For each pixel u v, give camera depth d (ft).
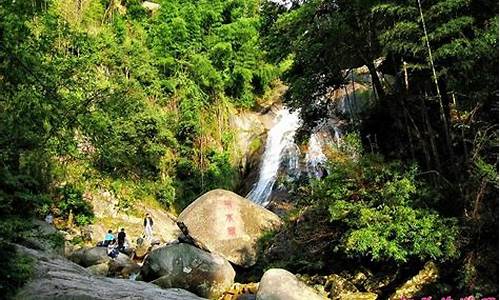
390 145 44.16
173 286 37.81
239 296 37.45
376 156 35.06
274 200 73.20
